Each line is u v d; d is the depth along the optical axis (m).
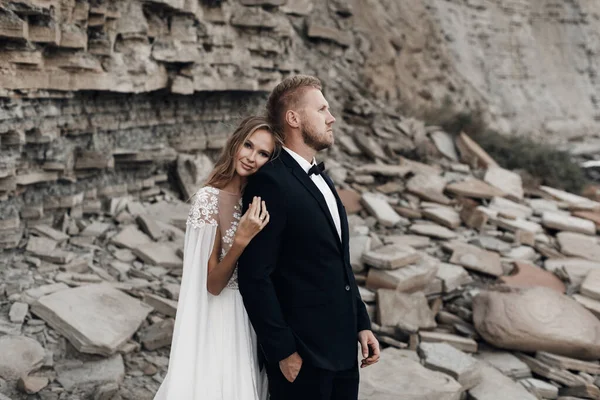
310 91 2.38
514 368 4.39
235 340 2.38
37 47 4.65
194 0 6.38
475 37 16.83
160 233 5.60
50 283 4.30
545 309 4.63
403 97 12.43
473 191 8.23
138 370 3.72
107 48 5.36
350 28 12.23
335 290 2.32
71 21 4.94
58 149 5.20
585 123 18.97
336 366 2.29
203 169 6.86
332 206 2.43
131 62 5.71
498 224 7.31
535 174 10.67
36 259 4.56
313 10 11.43
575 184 10.76
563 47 20.00
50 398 3.29
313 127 2.35
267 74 8.03
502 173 9.39
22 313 3.82
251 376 2.38
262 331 2.16
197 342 2.33
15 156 4.65
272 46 7.96
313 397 2.28
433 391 3.71
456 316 5.12
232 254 2.19
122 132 6.11
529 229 7.20
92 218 5.62
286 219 2.23
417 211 7.53
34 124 4.83
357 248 5.72
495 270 5.94
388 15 13.70
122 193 6.10
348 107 10.84
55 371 3.52
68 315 3.80
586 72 20.23
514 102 16.80
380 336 4.67
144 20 5.84
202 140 7.27
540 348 4.48
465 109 13.79
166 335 3.99
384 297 4.93
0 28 4.19
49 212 5.25
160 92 6.47
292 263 2.28
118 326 3.88
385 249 5.59
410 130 10.66
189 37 6.44
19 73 4.49
